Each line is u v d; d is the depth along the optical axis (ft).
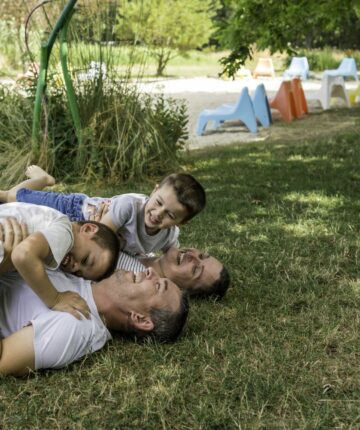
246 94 38.47
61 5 24.98
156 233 12.87
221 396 9.35
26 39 24.50
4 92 26.40
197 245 15.88
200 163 27.37
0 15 31.78
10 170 23.50
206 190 21.99
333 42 119.55
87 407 9.02
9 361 9.52
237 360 10.30
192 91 59.98
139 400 9.19
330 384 9.75
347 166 26.43
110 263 10.70
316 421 8.72
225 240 16.26
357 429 8.71
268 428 8.66
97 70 24.39
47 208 10.82
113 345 10.81
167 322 10.68
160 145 25.08
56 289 10.32
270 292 13.21
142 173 24.43
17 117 24.90
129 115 24.20
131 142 23.91
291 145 32.50
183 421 8.77
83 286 10.78
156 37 29.91
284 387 9.49
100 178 23.71
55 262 10.00
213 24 28.40
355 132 36.63
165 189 12.30
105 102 24.45
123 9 28.96
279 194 21.54
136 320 10.72
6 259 10.14
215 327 11.62
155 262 12.96
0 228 10.23
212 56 102.32
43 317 9.84
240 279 13.96
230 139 36.45
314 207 19.92
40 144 23.91
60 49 23.09
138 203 12.61
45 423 8.64
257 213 19.02
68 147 24.31
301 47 111.55
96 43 24.62
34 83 24.97
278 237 16.63
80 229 10.87
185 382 9.64
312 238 16.66
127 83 25.07
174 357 10.43
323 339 11.10
